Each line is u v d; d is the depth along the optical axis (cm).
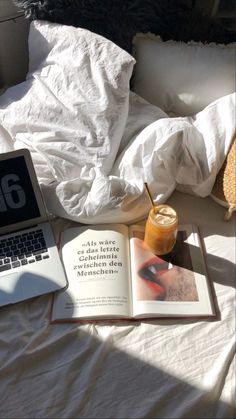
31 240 89
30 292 81
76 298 81
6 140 100
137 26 110
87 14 103
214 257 89
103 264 85
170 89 109
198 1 117
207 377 71
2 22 112
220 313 80
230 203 91
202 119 97
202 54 106
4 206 88
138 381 71
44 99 97
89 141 92
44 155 94
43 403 69
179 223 95
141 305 79
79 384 71
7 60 122
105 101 92
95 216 89
